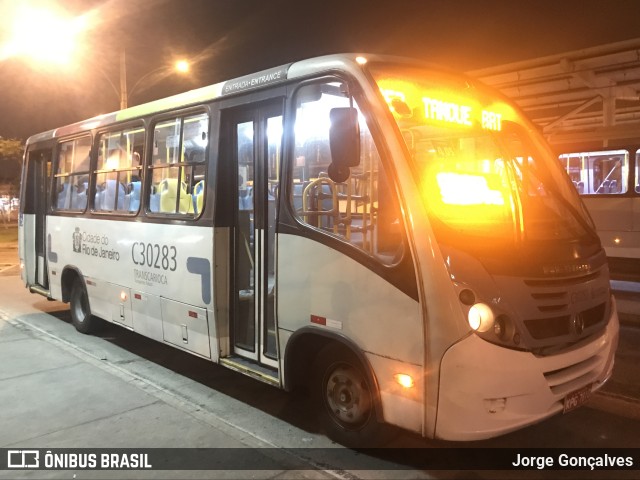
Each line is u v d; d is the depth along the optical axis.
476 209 3.70
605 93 15.20
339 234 3.86
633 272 12.04
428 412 3.29
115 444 4.18
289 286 4.20
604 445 4.13
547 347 3.37
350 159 3.50
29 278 9.16
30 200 9.16
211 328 5.01
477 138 4.36
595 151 12.38
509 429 3.25
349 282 3.74
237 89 4.76
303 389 5.35
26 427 4.49
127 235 6.26
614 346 3.99
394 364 3.47
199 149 5.23
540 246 3.64
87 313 7.43
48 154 8.69
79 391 5.35
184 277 5.32
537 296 3.36
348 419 4.02
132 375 5.86
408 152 3.53
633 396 5.11
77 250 7.45
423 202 3.37
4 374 5.86
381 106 3.64
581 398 3.66
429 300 3.25
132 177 6.29
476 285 3.21
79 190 7.59
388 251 3.54
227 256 5.00
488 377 3.15
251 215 4.91
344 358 4.00
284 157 4.27
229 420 4.65
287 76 4.30
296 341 4.20
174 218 5.45
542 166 4.64
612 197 12.20
